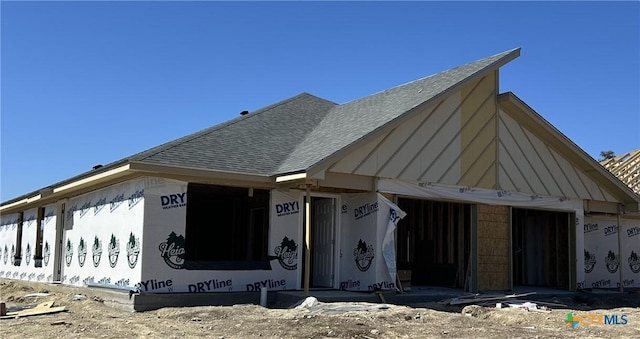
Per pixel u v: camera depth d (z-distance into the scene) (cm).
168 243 1239
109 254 1362
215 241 1797
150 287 1211
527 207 1712
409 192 1468
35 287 1786
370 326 969
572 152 1781
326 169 1303
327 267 1485
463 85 1541
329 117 1809
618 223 1958
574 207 1838
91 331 941
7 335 908
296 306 1219
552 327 1077
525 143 1717
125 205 1305
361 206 1438
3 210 2150
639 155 2570
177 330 941
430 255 1833
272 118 1767
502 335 948
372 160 1396
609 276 2034
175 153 1306
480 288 1605
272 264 1370
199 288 1268
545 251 1969
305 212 1436
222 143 1466
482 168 1612
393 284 1390
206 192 1516
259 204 1462
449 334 937
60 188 1550
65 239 1675
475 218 1614
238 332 919
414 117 1485
